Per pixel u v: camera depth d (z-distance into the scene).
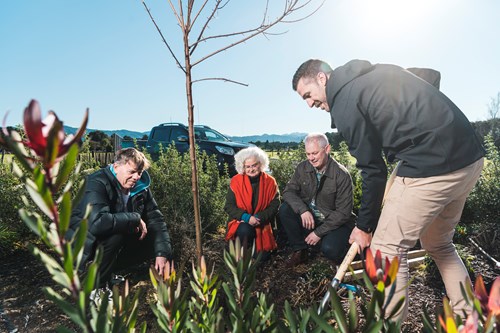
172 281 0.84
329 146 3.31
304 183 3.50
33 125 0.40
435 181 1.76
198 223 2.08
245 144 9.06
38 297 2.72
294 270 3.33
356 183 4.72
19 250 3.61
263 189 3.45
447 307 0.53
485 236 3.91
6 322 2.39
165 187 4.33
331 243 3.23
